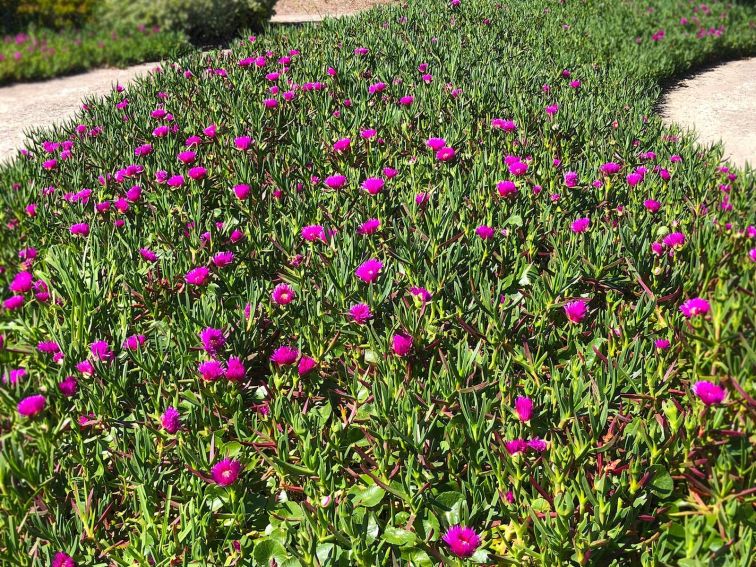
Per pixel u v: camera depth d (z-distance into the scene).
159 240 3.27
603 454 1.95
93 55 11.07
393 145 4.60
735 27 11.79
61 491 2.08
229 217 3.49
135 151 4.52
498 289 2.45
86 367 2.26
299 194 3.75
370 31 8.70
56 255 2.92
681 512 1.80
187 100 5.89
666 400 2.12
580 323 2.46
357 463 2.16
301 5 17.55
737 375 1.91
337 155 4.20
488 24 9.91
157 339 2.41
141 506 1.91
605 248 2.76
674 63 9.77
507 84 6.05
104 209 3.45
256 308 2.61
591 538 1.69
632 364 2.11
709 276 2.58
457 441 1.99
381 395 2.06
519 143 4.56
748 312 2.02
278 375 2.37
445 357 2.27
